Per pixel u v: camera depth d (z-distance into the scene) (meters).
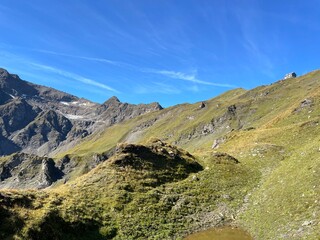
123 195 44.03
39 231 31.95
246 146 73.69
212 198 46.97
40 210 35.44
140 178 50.34
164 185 50.19
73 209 37.91
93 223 36.88
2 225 32.03
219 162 60.56
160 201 44.56
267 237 32.16
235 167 58.66
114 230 36.50
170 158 58.34
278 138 74.62
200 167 59.09
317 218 30.08
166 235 36.75
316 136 65.19
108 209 40.56
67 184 49.56
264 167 58.00
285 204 36.50
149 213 40.97
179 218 41.03
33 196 39.09
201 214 42.34
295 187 38.81
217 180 53.09
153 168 54.31
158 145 61.91
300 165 45.34
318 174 37.78
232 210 42.78
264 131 87.12
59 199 40.12
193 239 35.94
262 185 48.69
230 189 49.75
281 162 56.44
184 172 55.78
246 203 44.22
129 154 55.59
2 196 35.97
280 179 45.62
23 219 33.00
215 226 38.88
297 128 74.12
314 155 45.25
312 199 33.84
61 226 34.34
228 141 97.81
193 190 49.03
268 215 36.62
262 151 65.31
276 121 119.81
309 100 116.38
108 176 49.41
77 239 33.81
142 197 44.56
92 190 45.03
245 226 37.47
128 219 38.84
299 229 30.06
